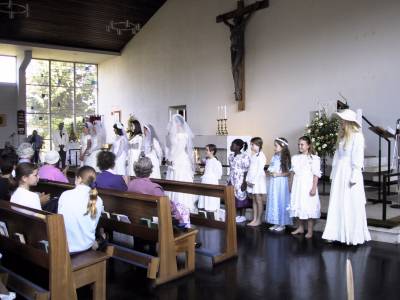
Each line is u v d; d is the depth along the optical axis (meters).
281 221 5.72
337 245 4.99
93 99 17.88
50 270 2.93
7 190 4.19
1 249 3.73
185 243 4.01
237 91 10.79
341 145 4.98
